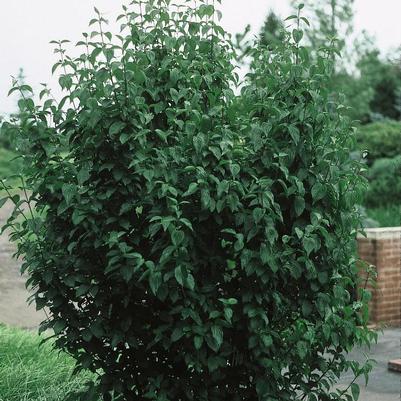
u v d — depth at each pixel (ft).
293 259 17.15
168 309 17.51
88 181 17.61
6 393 22.20
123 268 16.12
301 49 18.51
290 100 17.95
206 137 16.85
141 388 18.08
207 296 16.90
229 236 17.28
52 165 17.78
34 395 22.63
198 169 16.29
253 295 17.28
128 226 16.79
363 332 18.76
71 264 17.39
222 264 17.34
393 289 41.01
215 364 16.67
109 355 17.92
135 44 18.52
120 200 17.35
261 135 17.43
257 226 16.47
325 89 18.26
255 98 18.52
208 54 18.92
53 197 17.63
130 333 17.28
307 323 17.72
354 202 17.84
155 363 18.04
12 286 49.34
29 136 17.58
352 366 18.78
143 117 16.78
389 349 35.04
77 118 17.84
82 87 17.42
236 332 17.78
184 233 16.44
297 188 17.35
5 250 57.11
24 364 25.04
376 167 71.15
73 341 17.90
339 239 18.17
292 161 17.56
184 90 17.70
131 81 17.83
